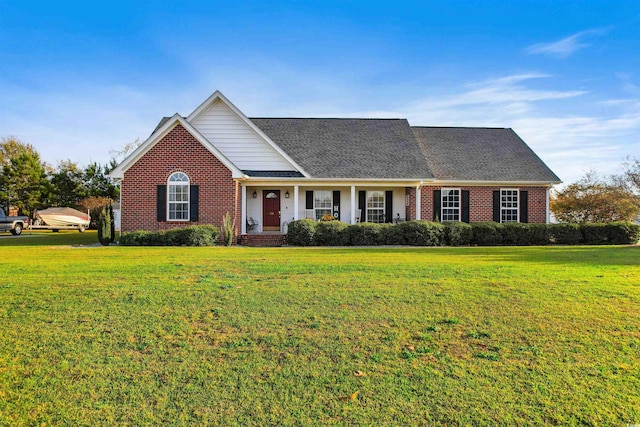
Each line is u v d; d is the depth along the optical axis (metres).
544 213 23.75
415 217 22.62
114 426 3.21
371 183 21.98
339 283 8.28
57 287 7.77
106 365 4.27
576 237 20.77
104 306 6.41
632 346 4.80
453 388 3.80
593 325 5.54
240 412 3.40
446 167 23.94
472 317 5.89
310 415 3.36
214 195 19.28
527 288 7.79
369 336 5.12
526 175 23.56
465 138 26.88
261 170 21.45
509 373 4.11
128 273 9.48
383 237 19.64
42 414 3.36
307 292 7.42
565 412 3.42
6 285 7.94
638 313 6.08
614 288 7.79
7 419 3.27
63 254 13.88
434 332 5.27
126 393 3.70
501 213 23.56
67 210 35.59
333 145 24.06
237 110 21.25
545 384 3.88
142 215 19.16
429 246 19.38
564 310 6.24
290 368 4.21
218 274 9.38
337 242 19.44
